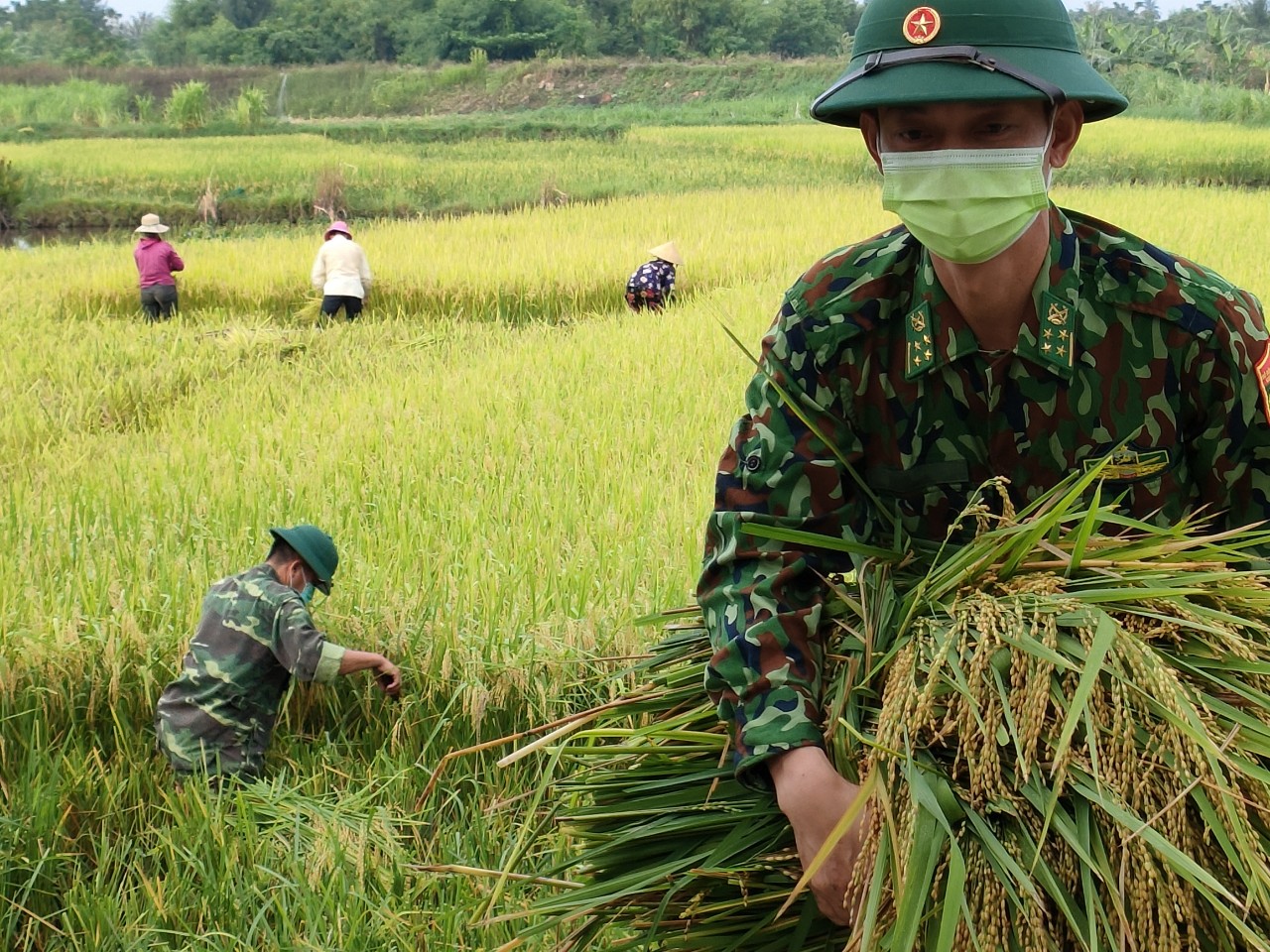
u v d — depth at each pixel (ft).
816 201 73.15
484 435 23.98
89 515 19.95
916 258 6.31
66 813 12.51
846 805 5.66
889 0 5.90
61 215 103.65
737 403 26.23
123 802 13.52
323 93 258.78
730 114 185.68
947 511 6.58
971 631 5.64
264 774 14.20
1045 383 6.18
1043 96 5.59
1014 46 5.70
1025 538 5.82
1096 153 97.55
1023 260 6.00
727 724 6.50
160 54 372.58
